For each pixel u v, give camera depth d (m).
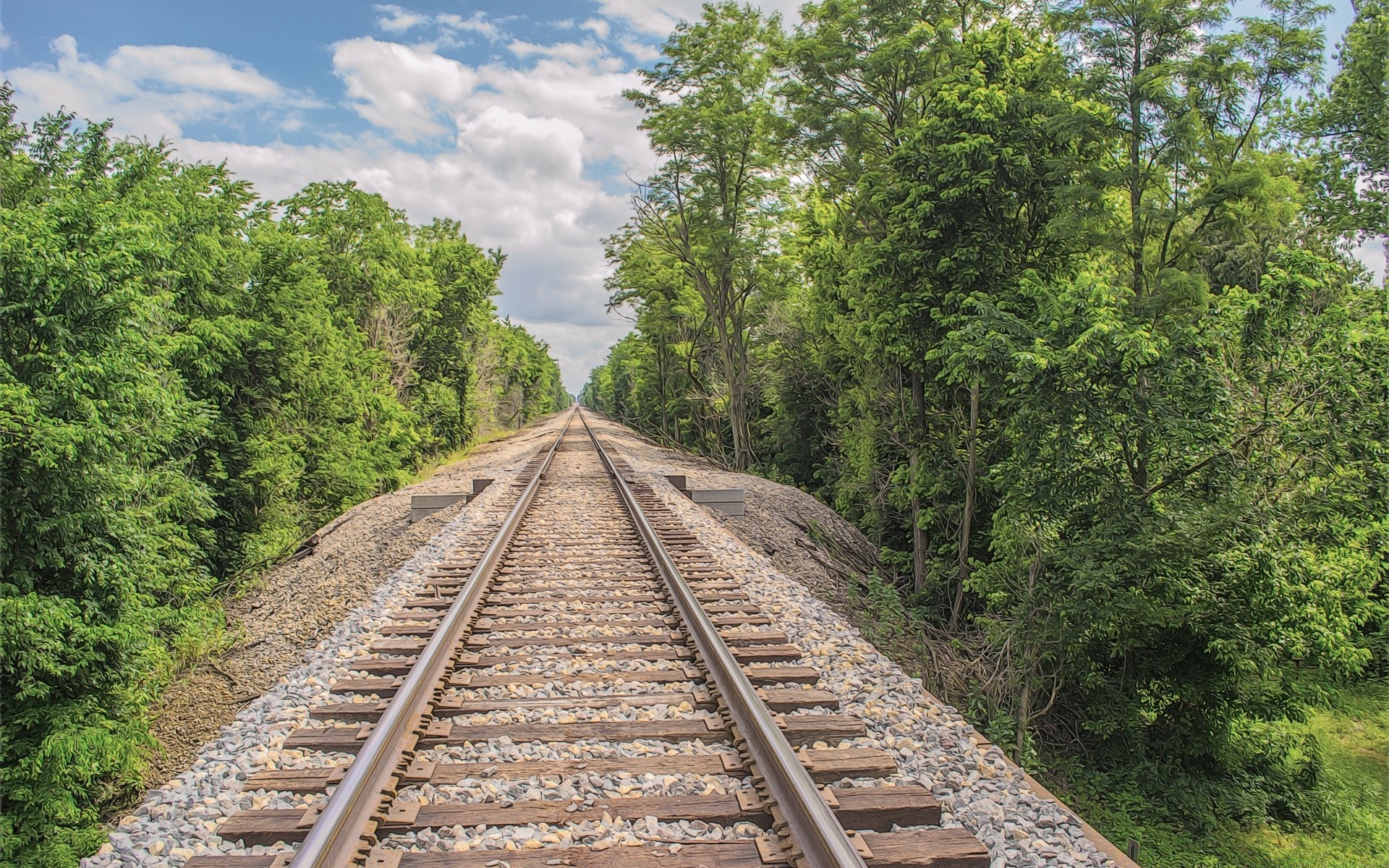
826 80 21.03
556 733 4.90
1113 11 12.10
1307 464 10.04
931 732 4.94
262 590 12.59
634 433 60.59
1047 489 10.50
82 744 6.66
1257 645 9.73
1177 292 11.05
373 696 5.66
